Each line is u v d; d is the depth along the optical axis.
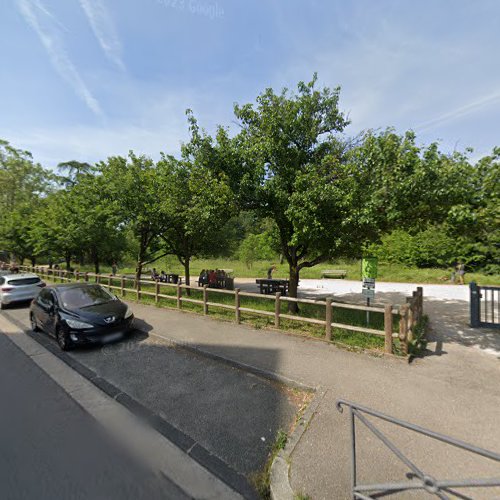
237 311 7.91
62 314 6.82
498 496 2.47
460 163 5.35
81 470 3.01
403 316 5.29
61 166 33.38
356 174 6.49
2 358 6.31
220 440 3.45
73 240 17.73
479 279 17.52
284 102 8.29
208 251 15.21
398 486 2.02
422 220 6.51
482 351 5.75
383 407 3.78
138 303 11.18
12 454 3.27
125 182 12.36
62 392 4.73
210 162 8.84
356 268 24.88
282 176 8.26
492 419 3.48
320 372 4.84
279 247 11.11
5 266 29.42
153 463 3.12
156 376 5.21
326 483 2.65
